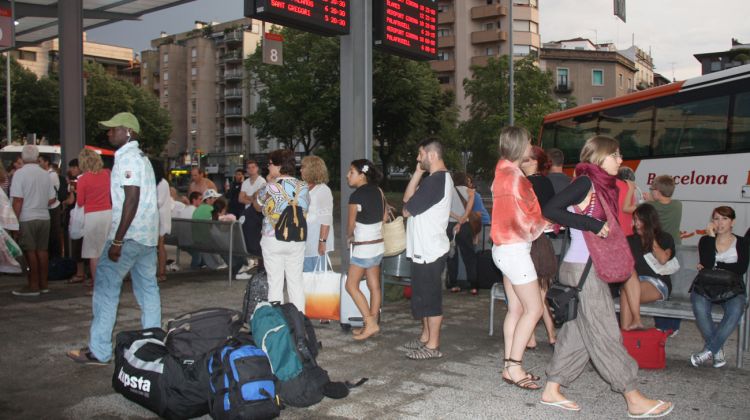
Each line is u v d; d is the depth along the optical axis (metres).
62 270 9.59
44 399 4.50
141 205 5.20
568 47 74.44
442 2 69.31
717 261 5.81
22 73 52.72
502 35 66.19
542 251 5.22
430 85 32.41
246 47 90.38
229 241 9.41
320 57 31.11
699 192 10.61
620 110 12.66
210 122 94.69
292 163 6.17
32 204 8.38
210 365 4.02
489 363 5.55
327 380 4.56
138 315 7.25
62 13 11.02
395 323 7.22
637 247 6.02
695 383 5.04
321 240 7.07
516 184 4.61
